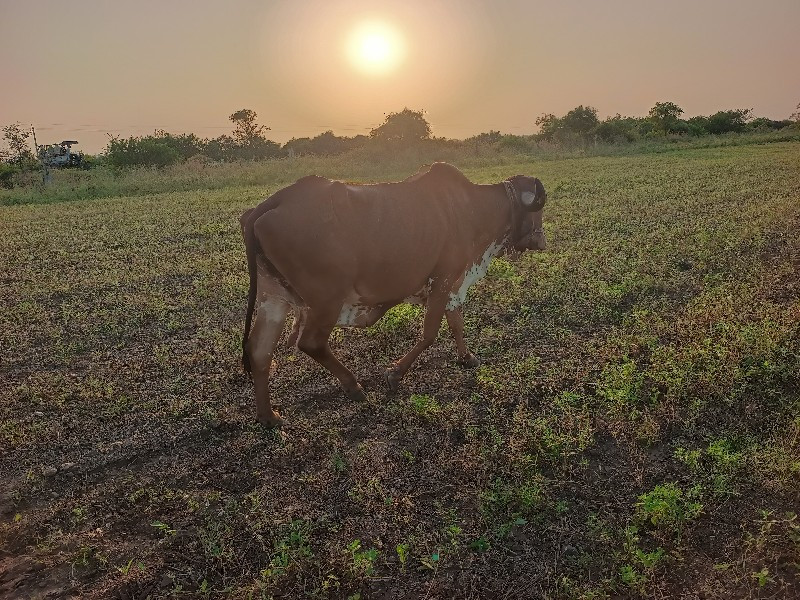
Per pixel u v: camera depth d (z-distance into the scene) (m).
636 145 41.91
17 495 4.64
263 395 5.42
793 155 28.75
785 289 8.11
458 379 6.21
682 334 6.77
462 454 4.91
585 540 4.05
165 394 6.09
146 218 16.59
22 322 8.26
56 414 5.81
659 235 11.41
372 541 4.11
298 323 5.77
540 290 8.46
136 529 4.32
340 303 5.32
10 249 13.05
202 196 21.70
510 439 4.98
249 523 4.26
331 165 31.80
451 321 6.45
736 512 4.14
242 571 3.90
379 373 6.43
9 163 37.22
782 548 3.83
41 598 3.76
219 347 7.14
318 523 4.25
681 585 3.67
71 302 9.16
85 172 31.05
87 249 12.87
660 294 8.40
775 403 5.31
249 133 52.19
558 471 4.69
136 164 33.41
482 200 6.33
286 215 4.95
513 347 6.96
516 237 6.67
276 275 5.17
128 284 9.96
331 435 5.27
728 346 6.20
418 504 4.42
